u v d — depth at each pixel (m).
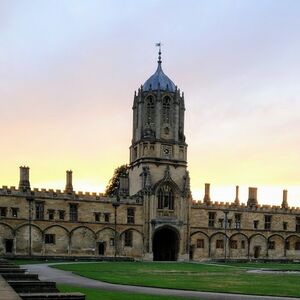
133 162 108.25
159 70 111.44
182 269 65.00
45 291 26.27
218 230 108.81
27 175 94.50
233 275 53.81
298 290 37.31
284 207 116.88
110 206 99.38
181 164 106.06
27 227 92.19
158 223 101.44
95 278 45.00
